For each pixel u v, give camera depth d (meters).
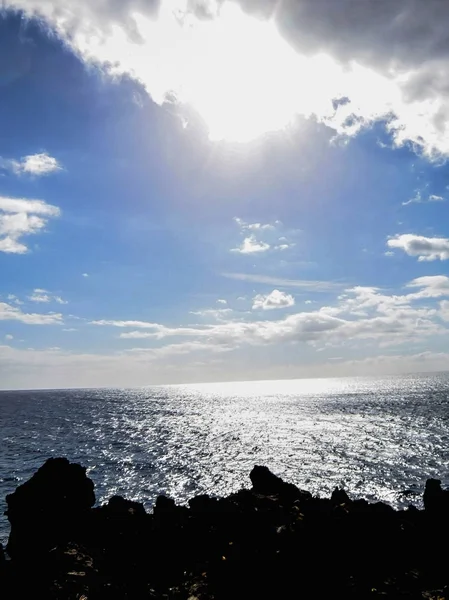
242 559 17.67
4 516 41.28
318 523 19.20
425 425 111.56
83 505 23.06
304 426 118.25
